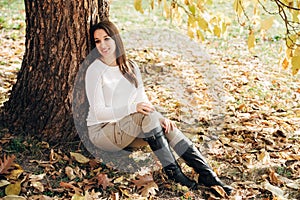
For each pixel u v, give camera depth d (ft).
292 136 13.47
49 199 10.00
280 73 19.57
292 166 11.80
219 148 12.78
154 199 10.37
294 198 10.57
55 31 11.39
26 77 12.22
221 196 10.46
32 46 11.92
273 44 24.18
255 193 10.69
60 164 11.34
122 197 10.34
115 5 32.24
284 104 16.02
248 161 12.00
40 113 12.06
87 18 11.36
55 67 11.66
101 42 11.24
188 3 11.63
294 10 10.98
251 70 19.85
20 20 25.95
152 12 30.17
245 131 13.74
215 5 32.99
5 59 18.94
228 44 23.94
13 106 12.54
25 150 11.64
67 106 11.87
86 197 9.95
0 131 12.33
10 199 9.82
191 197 10.46
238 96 16.62
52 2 11.16
